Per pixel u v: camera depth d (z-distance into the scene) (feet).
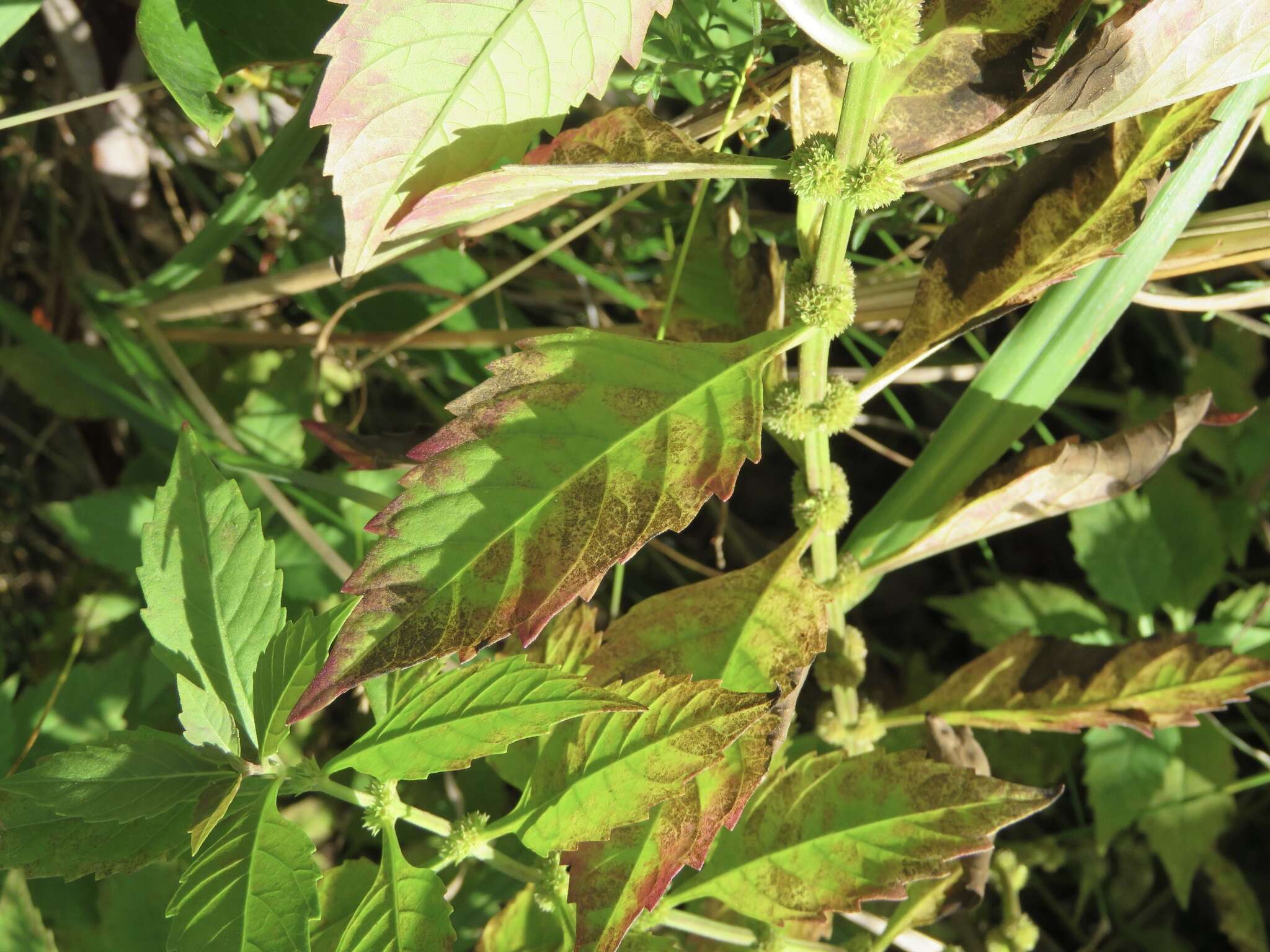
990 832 0.63
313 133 0.78
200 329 1.00
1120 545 0.97
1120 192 0.62
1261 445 1.02
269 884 0.55
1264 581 1.06
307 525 0.88
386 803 0.62
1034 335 0.73
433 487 0.54
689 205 0.93
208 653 0.61
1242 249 0.73
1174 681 0.70
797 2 0.51
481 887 0.83
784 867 0.65
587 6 0.53
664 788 0.58
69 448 1.11
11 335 1.07
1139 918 1.02
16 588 1.08
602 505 0.54
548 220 0.97
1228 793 0.93
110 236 1.07
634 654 0.65
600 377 0.56
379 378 1.11
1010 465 0.71
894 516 0.76
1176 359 1.12
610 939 0.58
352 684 0.52
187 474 0.62
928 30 0.59
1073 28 0.66
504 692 0.58
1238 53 0.53
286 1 0.65
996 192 0.65
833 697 0.76
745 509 1.13
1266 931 1.02
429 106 0.53
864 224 0.78
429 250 0.86
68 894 0.77
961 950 0.75
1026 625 0.97
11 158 1.05
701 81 0.79
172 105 1.02
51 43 0.99
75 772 0.57
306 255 1.01
